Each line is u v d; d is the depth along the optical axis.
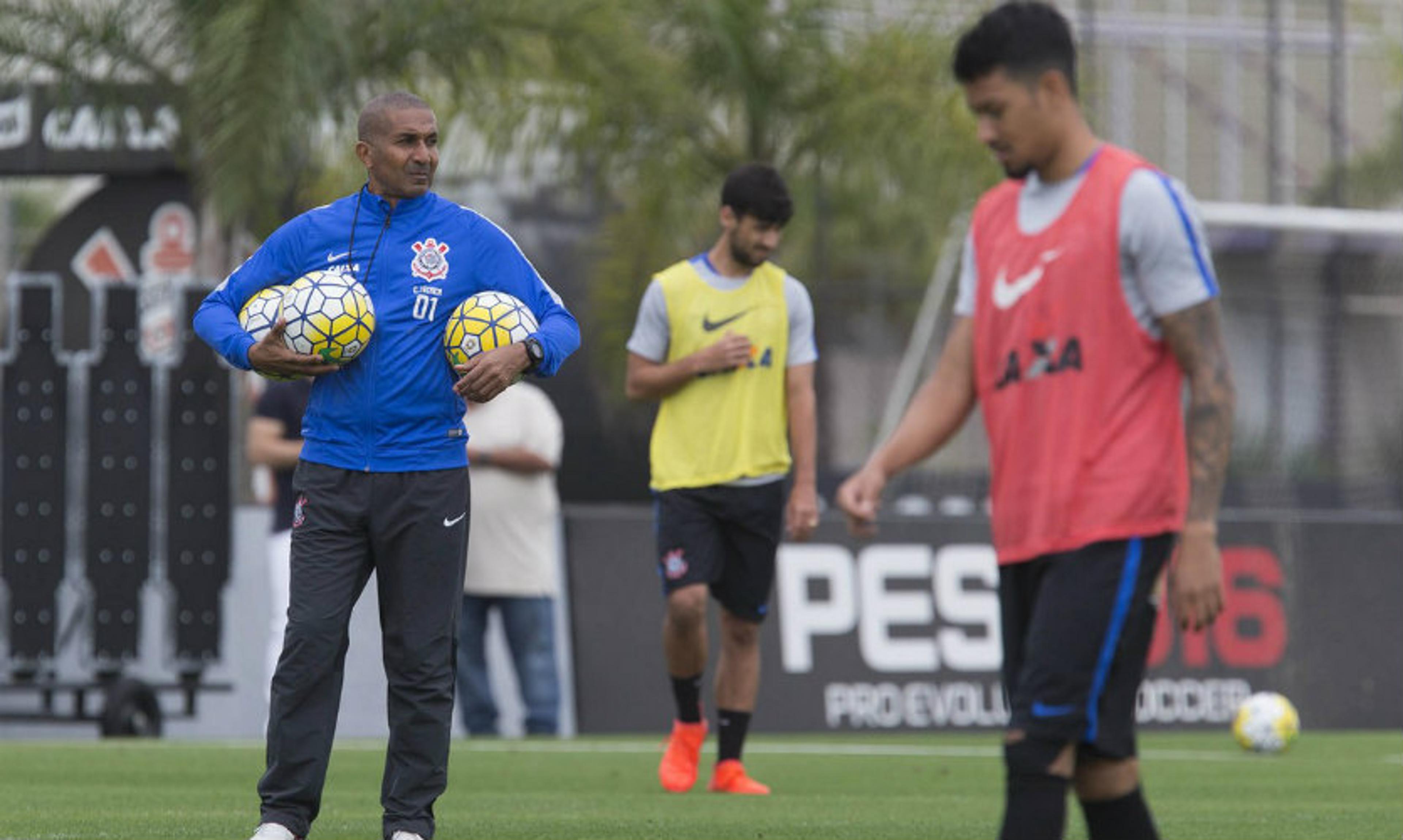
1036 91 13.72
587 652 45.97
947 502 54.38
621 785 29.27
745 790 27.78
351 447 17.16
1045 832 13.23
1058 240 13.80
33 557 44.56
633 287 58.09
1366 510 56.78
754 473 26.89
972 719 47.56
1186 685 48.56
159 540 44.50
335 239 17.48
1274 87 68.50
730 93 60.28
